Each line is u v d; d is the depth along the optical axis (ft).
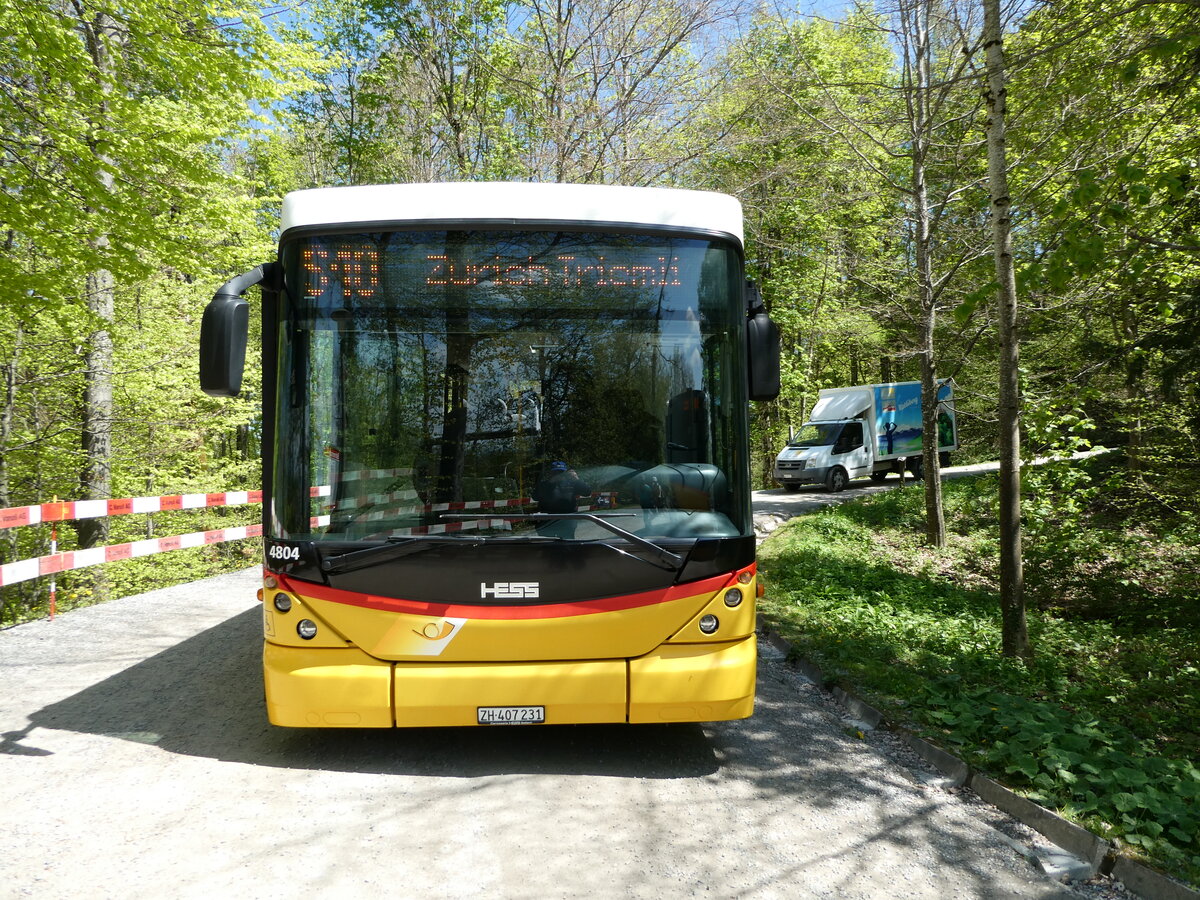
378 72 73.00
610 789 15.66
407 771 16.37
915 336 57.26
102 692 21.49
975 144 41.27
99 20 38.55
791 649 26.37
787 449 94.32
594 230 16.97
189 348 59.31
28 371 55.06
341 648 15.64
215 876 12.12
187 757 16.97
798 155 52.34
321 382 16.26
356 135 78.74
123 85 38.78
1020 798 14.80
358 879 12.09
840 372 134.51
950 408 52.90
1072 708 21.74
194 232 41.06
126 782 15.62
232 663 24.39
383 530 15.89
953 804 15.33
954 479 82.74
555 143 59.62
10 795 14.99
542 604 15.70
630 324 16.90
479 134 73.31
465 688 15.53
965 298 21.77
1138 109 29.78
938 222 47.47
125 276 39.45
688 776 16.40
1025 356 46.85
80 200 37.22
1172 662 28.22
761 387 17.12
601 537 15.97
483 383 16.46
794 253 82.02
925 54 41.93
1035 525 41.24
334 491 15.98
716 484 16.69
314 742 17.92
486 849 13.10
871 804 15.26
